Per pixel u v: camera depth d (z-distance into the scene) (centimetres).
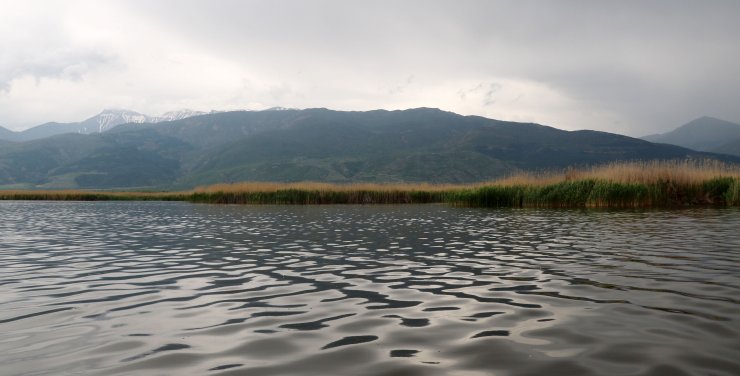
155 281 820
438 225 1864
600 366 410
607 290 702
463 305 631
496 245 1234
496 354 444
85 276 870
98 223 2170
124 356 452
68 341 500
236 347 476
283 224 2008
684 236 1331
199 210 3372
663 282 750
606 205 2844
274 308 631
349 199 4559
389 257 1063
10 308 641
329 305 644
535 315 575
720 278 775
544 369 405
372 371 406
